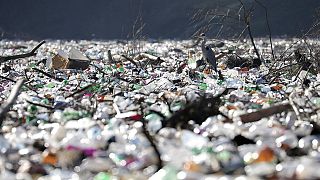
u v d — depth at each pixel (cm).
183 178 939
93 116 1677
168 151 1145
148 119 1541
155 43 8912
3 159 1120
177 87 2508
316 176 914
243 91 2295
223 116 1510
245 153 1117
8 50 6738
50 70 3631
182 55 5253
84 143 1217
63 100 2003
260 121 1477
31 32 18938
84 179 995
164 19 16538
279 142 1226
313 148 1220
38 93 2331
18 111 1748
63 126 1412
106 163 1084
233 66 3981
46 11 19275
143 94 2195
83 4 19125
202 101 1519
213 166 1019
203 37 3500
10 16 19188
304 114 1579
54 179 994
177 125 1418
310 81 2805
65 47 7806
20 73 3375
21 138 1343
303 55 3491
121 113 1614
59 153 1151
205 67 3538
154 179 967
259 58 4016
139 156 1120
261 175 964
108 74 3253
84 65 3831
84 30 18650
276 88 2520
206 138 1251
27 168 1040
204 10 6066
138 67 3816
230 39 5591
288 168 980
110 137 1275
